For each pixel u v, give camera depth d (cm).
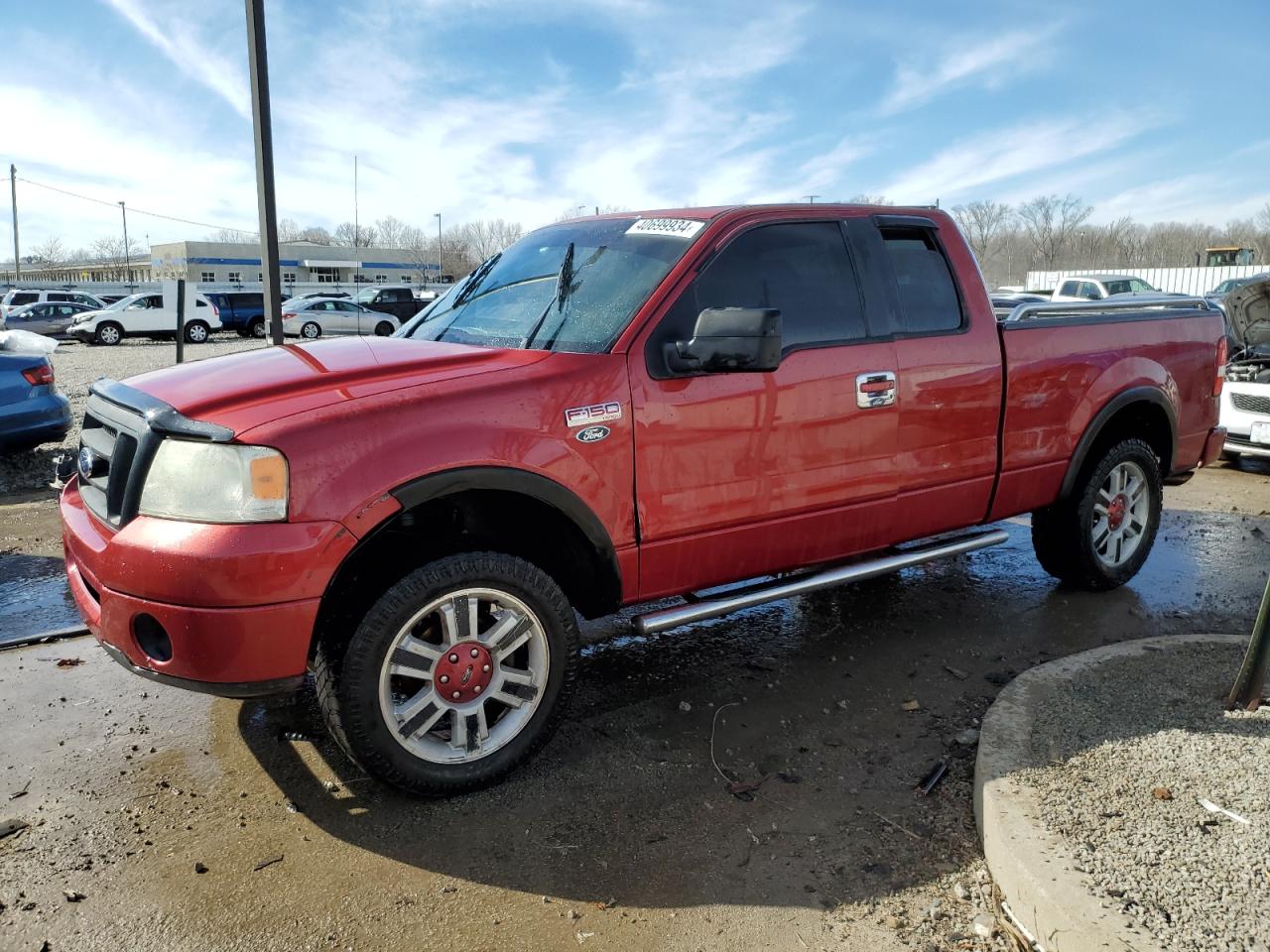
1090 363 457
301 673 273
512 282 397
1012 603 497
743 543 359
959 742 346
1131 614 480
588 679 406
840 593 517
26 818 294
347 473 273
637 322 331
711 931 245
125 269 8950
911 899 258
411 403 288
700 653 435
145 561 267
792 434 360
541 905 255
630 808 303
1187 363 509
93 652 429
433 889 262
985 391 416
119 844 281
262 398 288
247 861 274
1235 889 234
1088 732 313
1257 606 491
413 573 288
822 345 369
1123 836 256
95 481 323
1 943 238
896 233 409
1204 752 299
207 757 334
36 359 806
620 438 321
